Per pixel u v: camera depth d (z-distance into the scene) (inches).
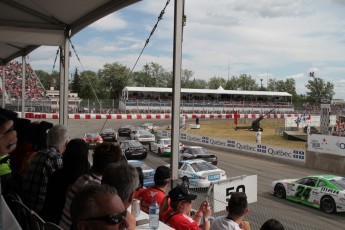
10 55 620.1
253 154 1073.5
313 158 882.8
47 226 89.3
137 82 4074.8
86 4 274.2
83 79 3312.0
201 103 2696.9
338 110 2460.6
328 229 406.3
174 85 192.2
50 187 128.6
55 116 1582.2
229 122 2326.5
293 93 5570.9
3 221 67.1
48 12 310.8
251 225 397.1
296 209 500.1
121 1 248.1
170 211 155.3
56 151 152.4
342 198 470.9
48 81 4574.3
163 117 1916.8
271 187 592.1
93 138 1021.2
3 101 703.7
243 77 5772.6
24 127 200.2
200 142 1344.7
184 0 191.5
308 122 1779.0
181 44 192.4
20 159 195.6
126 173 97.9
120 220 61.8
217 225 159.5
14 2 293.4
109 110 2278.5
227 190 235.5
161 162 876.6
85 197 61.4
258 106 2861.7
